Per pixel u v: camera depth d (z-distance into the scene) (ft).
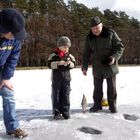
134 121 18.97
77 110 21.61
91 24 20.40
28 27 193.88
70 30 217.56
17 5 186.09
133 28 290.15
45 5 211.00
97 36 20.67
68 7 235.61
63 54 18.69
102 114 20.47
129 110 21.70
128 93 30.42
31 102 25.48
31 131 16.22
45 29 201.87
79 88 36.04
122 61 270.67
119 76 58.90
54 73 18.74
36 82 47.93
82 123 18.02
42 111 21.29
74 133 16.08
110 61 20.10
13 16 13.03
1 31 13.17
